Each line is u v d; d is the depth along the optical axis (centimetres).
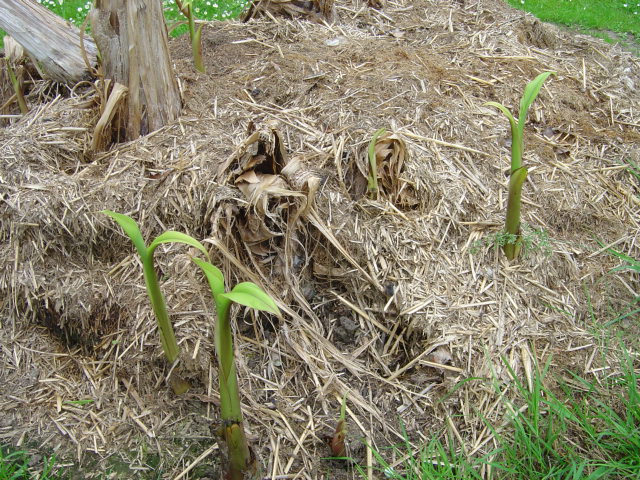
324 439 224
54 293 254
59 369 251
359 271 252
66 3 553
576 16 591
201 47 357
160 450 223
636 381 235
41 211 254
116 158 273
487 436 221
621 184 305
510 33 386
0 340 258
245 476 203
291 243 253
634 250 282
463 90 330
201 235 257
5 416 236
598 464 204
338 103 305
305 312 255
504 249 263
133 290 249
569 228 288
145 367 239
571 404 230
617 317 261
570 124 330
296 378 241
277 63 338
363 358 249
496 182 287
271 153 253
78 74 313
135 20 263
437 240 262
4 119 321
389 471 209
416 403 235
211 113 299
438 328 241
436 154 286
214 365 237
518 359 239
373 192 260
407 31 387
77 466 220
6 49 331
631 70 390
